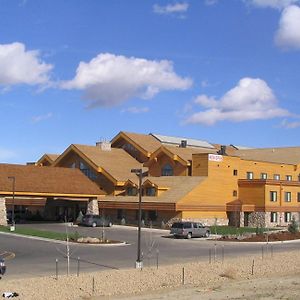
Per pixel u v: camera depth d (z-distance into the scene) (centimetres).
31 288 2270
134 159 7988
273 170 7894
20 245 4053
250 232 5766
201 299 2217
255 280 2725
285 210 7181
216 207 6769
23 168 6594
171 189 6662
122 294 2277
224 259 3434
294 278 2817
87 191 6744
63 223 6619
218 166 6900
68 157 7688
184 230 5069
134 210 6681
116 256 3522
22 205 7644
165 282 2558
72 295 2194
